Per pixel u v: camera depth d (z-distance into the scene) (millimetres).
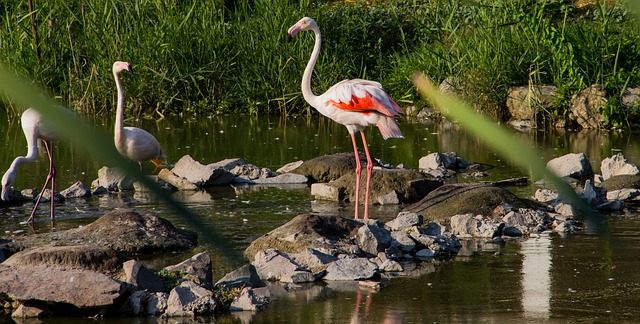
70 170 15656
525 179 14070
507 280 8297
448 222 10828
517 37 21438
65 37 23516
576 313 7152
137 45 23297
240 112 24312
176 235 10047
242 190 14000
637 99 19906
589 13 24547
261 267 8773
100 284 7332
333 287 8281
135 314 7387
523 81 21516
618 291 7812
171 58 23281
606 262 8883
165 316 7375
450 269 8820
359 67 23766
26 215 11773
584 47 20594
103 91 23359
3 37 23172
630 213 11500
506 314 7172
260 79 23438
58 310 7375
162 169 15117
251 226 10992
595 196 11930
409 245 9500
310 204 12625
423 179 12961
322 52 23125
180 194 13625
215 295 7766
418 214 10484
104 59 23125
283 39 23109
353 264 8703
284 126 21656
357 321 7102
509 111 21234
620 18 21219
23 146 18531
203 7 23734
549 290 7895
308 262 8867
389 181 12891
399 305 7562
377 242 9383
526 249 9594
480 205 11117
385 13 25062
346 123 11258
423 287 8156
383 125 10945
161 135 20297
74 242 9633
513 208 11070
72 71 23469
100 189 13562
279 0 23344
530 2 21422
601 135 19109
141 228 9930
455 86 21375
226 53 23828
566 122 20484
